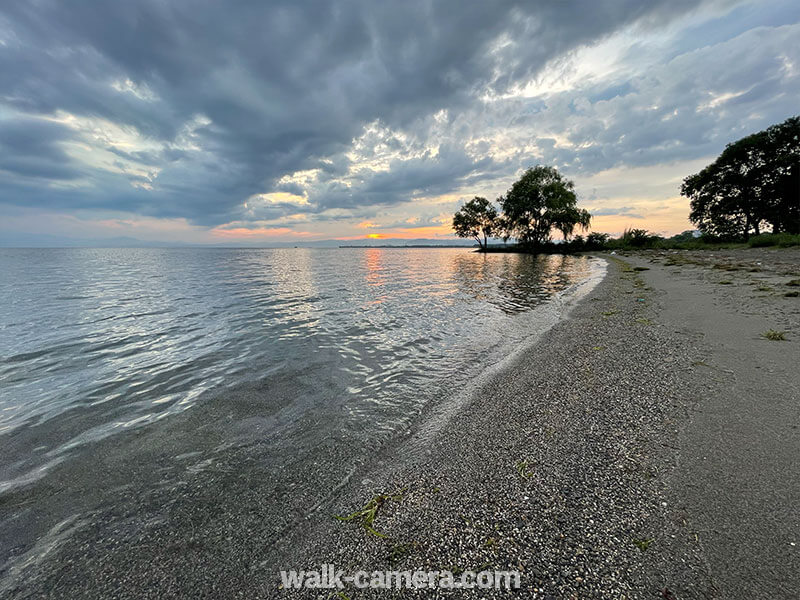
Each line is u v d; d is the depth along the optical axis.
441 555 2.14
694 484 2.47
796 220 33.44
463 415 4.09
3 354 6.84
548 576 1.91
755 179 35.50
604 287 14.00
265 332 8.41
